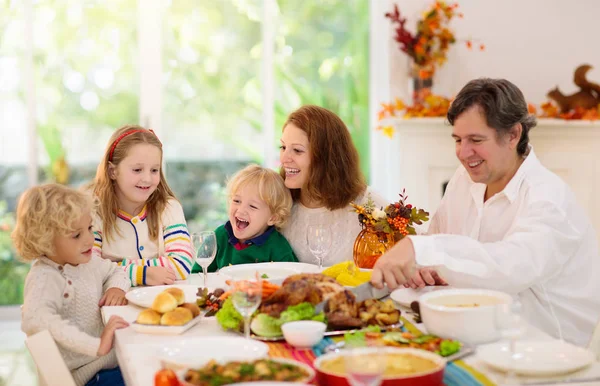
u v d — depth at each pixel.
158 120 4.93
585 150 4.68
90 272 2.15
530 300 2.10
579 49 4.91
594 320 2.12
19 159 4.85
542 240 1.92
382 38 5.00
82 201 2.01
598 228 4.71
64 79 4.85
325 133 2.64
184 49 4.93
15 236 2.00
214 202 5.02
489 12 4.82
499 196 2.18
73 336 1.80
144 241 2.63
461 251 1.83
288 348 1.57
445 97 4.82
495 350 1.47
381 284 1.77
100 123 4.90
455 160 4.65
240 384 1.23
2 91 4.80
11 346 4.27
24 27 4.80
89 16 4.84
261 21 4.98
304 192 2.71
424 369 1.31
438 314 1.56
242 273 2.38
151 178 2.59
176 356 1.47
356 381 1.12
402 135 4.60
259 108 5.03
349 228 2.69
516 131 2.08
